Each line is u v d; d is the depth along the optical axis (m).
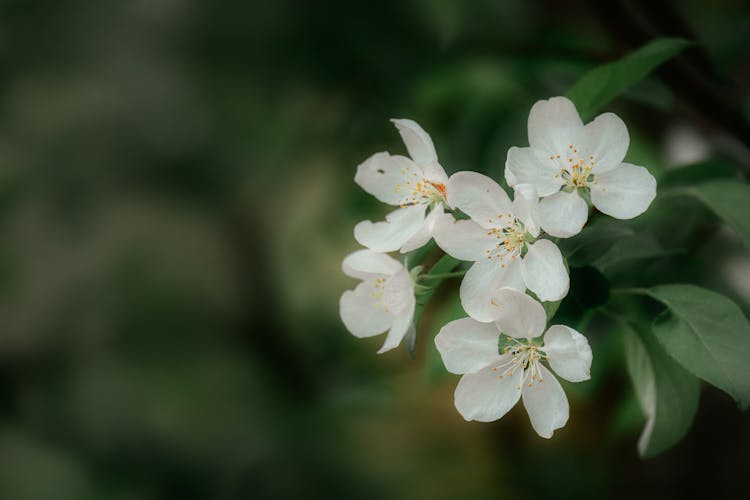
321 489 1.19
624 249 0.60
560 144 0.57
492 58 0.73
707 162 0.64
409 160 0.60
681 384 0.60
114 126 1.12
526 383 0.57
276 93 0.87
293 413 1.24
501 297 0.56
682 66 0.66
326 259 1.11
